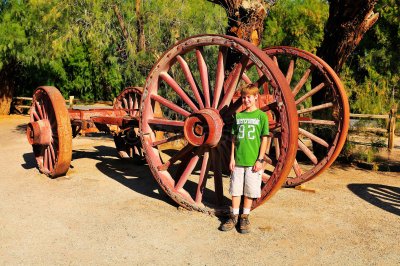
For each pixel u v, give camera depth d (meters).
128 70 10.70
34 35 17.30
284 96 4.08
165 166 5.10
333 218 4.79
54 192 5.77
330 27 7.70
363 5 7.00
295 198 5.63
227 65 7.27
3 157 8.56
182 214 4.83
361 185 6.45
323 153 8.20
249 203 4.29
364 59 18.25
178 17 10.94
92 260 3.62
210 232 4.28
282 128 4.12
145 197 5.55
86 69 22.88
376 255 3.77
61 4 12.16
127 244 3.96
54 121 6.48
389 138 10.02
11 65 19.38
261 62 4.25
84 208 5.05
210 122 4.48
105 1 11.33
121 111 7.75
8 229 4.32
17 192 5.75
